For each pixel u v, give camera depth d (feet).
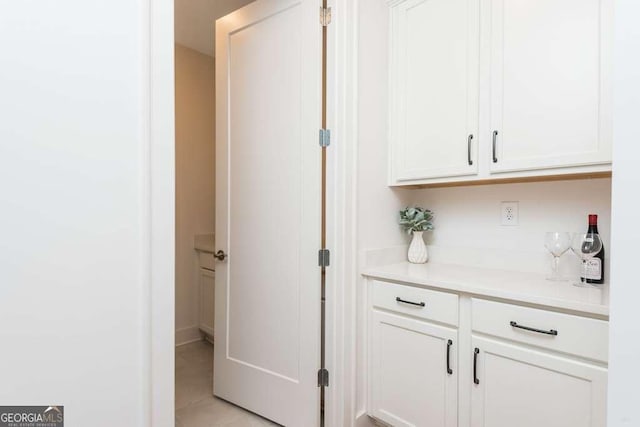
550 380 3.80
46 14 2.48
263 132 6.10
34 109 2.43
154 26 3.04
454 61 5.37
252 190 6.27
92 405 2.72
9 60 2.33
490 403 4.27
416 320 5.04
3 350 2.33
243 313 6.40
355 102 5.53
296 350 5.66
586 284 4.47
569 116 4.32
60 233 2.55
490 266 5.81
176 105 9.43
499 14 4.89
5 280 2.33
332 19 5.35
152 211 3.04
